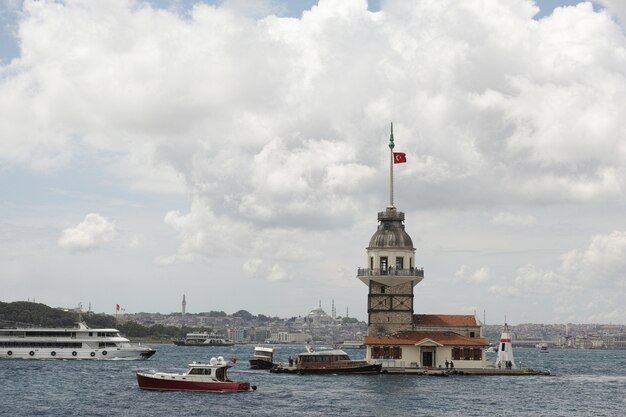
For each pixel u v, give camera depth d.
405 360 181.50
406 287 187.50
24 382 164.50
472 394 140.75
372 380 164.75
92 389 149.38
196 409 120.75
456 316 190.38
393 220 190.00
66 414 116.25
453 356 182.75
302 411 118.75
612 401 137.25
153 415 115.25
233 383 142.00
